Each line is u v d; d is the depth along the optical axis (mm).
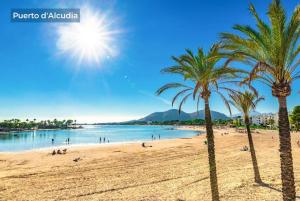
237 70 11352
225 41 11070
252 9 10156
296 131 101125
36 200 16938
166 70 13469
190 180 21250
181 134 138125
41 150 49688
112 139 98875
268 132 108500
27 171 26297
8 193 18500
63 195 17922
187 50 13094
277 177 20453
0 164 31484
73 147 56781
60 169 27250
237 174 22547
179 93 14367
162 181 21312
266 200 15125
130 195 17516
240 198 15695
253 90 12258
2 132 173125
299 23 9641
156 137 110625
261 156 33688
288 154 9875
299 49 9852
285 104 10047
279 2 9445
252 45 10328
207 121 13312
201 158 33625
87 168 27703
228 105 14039
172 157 35188
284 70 9992
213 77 12758
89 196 17609
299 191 16578
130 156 36875
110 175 24094
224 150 42812
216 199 12953
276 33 9633
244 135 86938
